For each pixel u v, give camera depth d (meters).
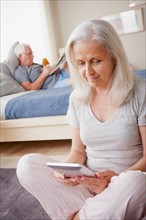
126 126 0.87
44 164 0.95
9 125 2.25
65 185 0.93
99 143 0.93
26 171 0.93
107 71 0.86
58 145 2.41
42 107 2.15
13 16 3.84
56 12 3.93
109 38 0.82
